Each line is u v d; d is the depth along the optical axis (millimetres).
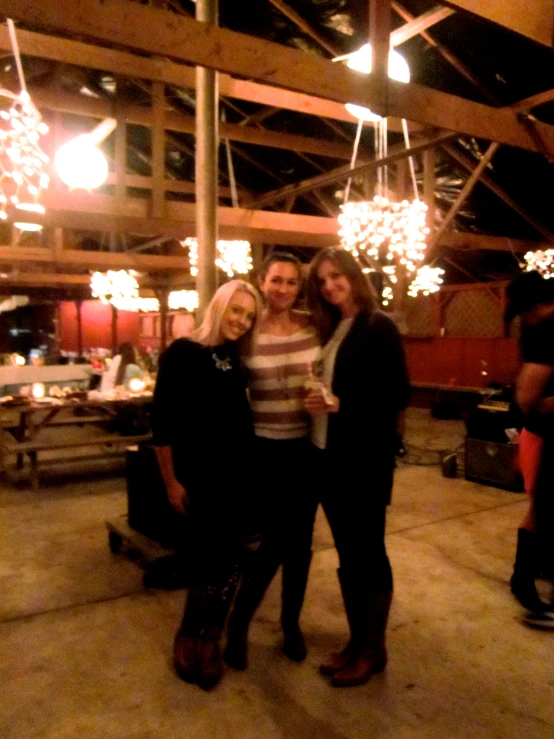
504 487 5207
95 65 5559
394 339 2236
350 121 6902
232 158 9281
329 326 2420
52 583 3285
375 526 2271
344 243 6125
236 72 2961
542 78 5672
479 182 7625
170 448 2365
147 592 3166
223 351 2357
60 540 3992
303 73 3184
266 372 2373
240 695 2258
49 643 2641
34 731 2055
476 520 4355
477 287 10008
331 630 2748
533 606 2865
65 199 5875
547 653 2568
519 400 2416
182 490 2363
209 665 2305
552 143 4406
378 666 2367
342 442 2254
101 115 6691
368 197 7746
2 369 9875
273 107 7418
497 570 3441
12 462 6273
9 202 5500
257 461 2383
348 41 6273
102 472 5910
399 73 4586
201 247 4008
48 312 18141
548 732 2055
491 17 3445
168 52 2758
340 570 2346
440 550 3756
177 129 7117
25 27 5859
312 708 2182
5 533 4133
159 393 2309
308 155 8633
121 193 6641
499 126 4145
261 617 2877
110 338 17359
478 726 2086
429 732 2053
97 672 2414
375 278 7879
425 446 7195
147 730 2061
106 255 9766
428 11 5230
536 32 3643
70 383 10766
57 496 5078
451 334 10609
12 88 6379
